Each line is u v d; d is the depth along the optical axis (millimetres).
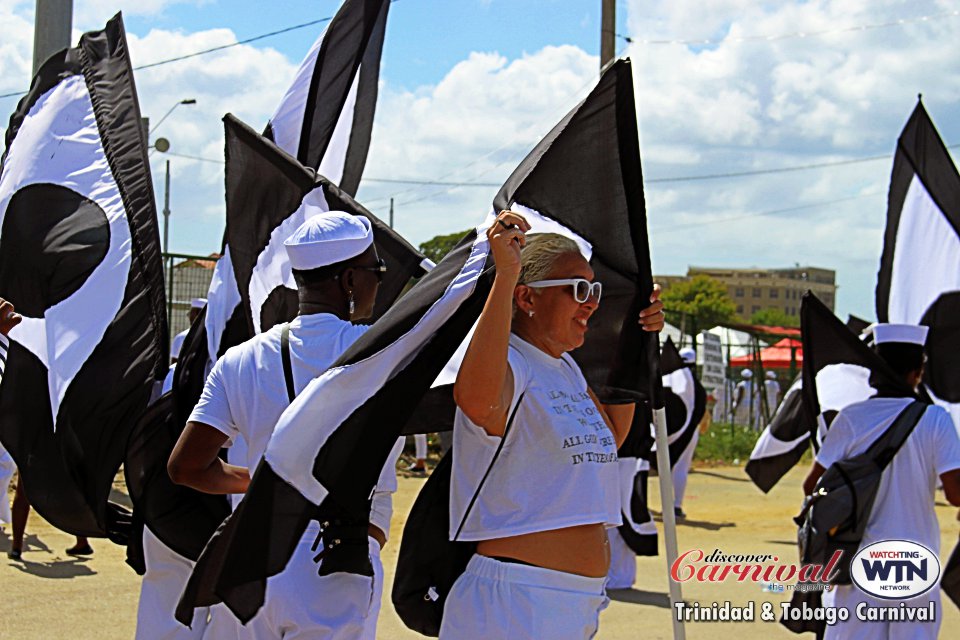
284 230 4359
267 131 4941
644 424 4148
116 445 4535
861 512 4984
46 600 7230
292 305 4297
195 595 3082
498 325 2975
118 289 4707
